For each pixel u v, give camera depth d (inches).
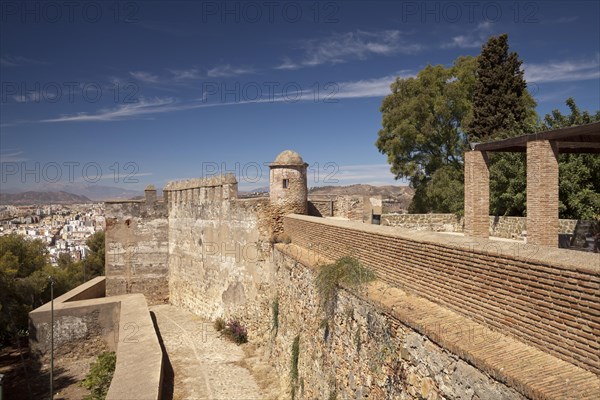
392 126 1161.4
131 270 1067.3
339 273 346.0
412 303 261.3
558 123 749.9
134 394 440.5
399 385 251.4
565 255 177.2
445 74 1096.2
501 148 414.3
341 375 342.6
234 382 568.4
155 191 1082.7
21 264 1124.5
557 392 146.6
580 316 159.5
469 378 189.0
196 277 935.0
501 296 200.7
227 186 791.7
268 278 667.4
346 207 791.7
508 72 920.9
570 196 658.2
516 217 671.8
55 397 625.3
